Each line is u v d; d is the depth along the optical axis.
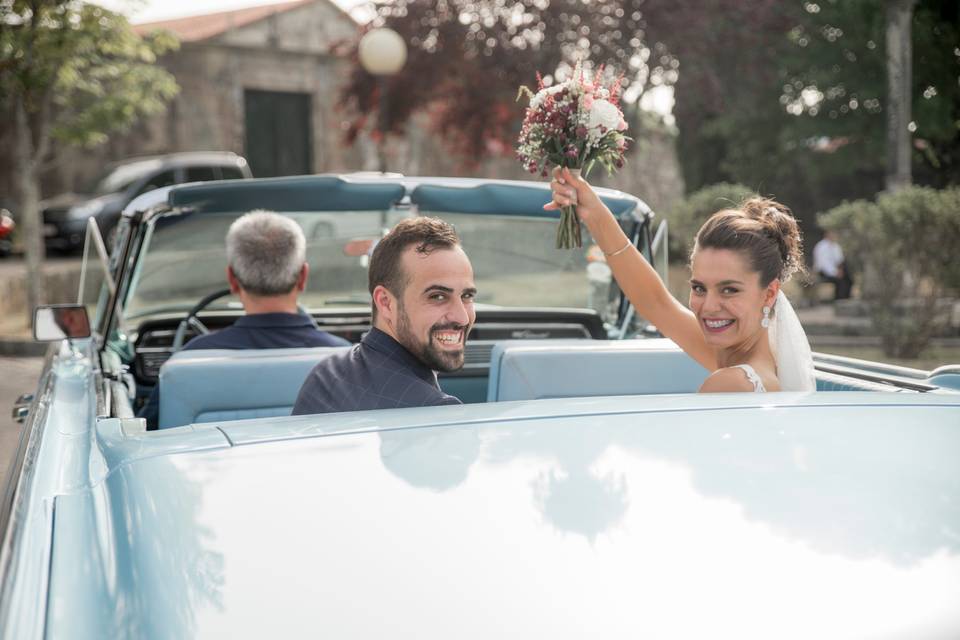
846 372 3.02
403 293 2.17
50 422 2.14
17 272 18.48
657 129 27.00
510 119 20.77
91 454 1.55
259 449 1.33
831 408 1.53
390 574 1.02
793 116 24.70
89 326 3.77
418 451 1.31
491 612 0.96
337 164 32.50
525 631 0.93
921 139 24.25
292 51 31.44
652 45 19.28
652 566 1.03
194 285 4.46
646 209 4.01
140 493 1.22
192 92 29.75
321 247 4.40
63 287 16.00
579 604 0.97
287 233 3.62
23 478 1.51
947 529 1.13
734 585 1.00
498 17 19.73
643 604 0.97
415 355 2.21
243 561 1.04
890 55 14.86
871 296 12.73
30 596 1.06
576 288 4.70
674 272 18.61
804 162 25.06
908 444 1.37
